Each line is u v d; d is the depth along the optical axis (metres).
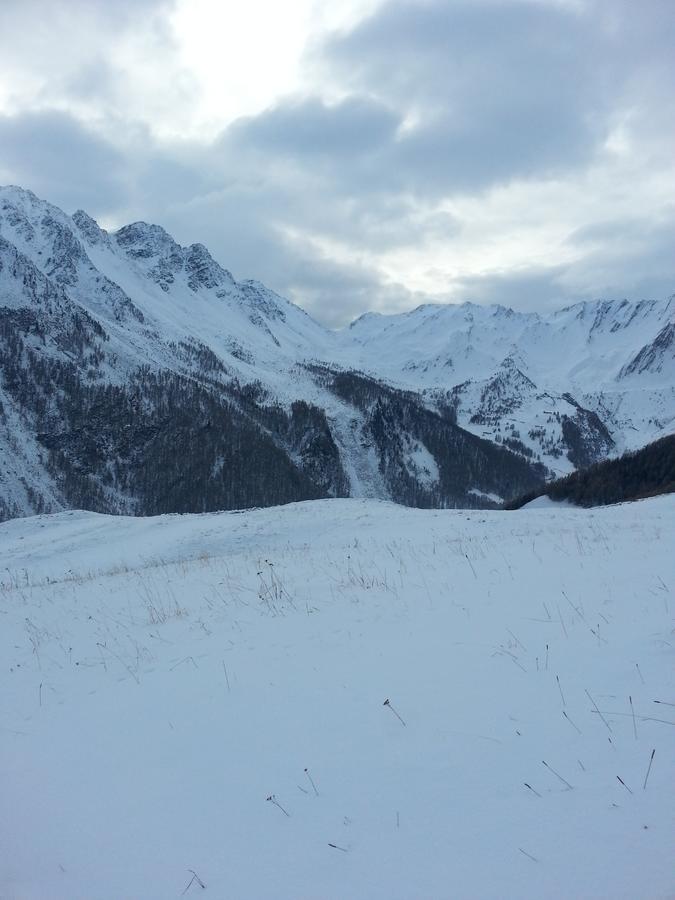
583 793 4.04
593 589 8.63
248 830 4.42
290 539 25.89
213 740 5.91
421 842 3.90
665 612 7.09
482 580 10.19
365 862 3.84
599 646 6.39
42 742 6.68
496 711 5.35
